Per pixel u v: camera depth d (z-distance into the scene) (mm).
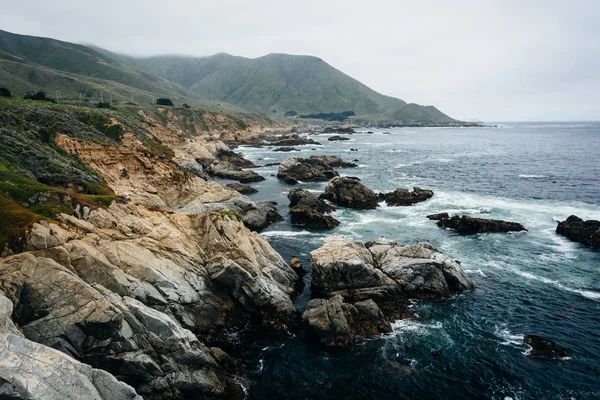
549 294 35594
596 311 32594
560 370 25438
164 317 23031
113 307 20703
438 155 144250
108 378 17125
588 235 47875
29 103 74500
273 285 34125
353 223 58469
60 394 14922
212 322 29109
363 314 30812
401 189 72562
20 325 19328
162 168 58562
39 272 20750
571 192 74938
